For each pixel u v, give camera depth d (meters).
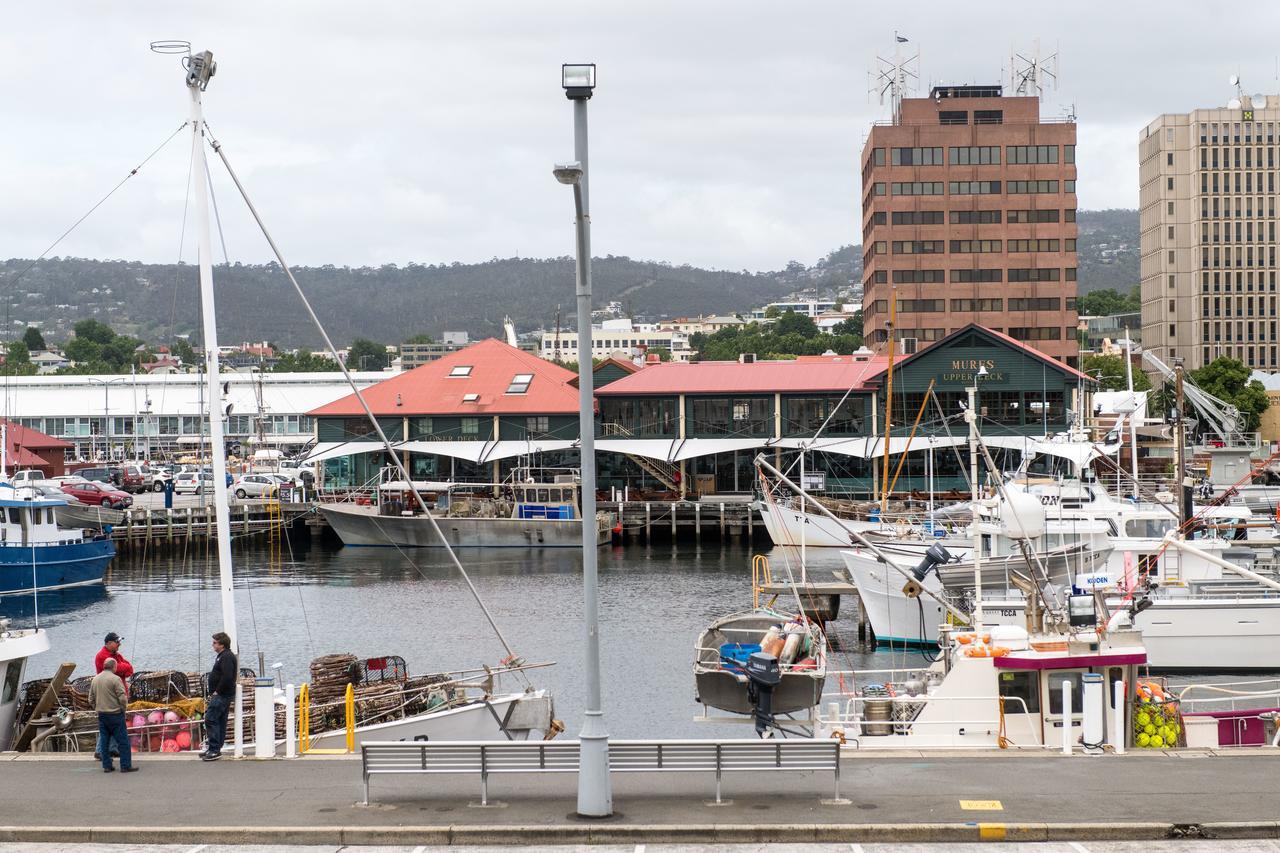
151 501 116.56
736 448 112.06
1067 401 110.50
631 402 116.44
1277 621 50.94
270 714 28.66
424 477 120.56
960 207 194.12
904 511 92.44
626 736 41.75
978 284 194.12
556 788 25.23
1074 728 30.89
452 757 23.73
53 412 177.12
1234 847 21.52
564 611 69.75
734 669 33.91
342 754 29.03
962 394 111.44
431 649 58.78
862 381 112.12
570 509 105.31
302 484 119.12
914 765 26.92
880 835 22.02
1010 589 56.22
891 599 58.66
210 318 33.91
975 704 31.47
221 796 24.81
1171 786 24.78
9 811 23.77
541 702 36.25
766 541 106.75
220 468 33.53
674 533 107.38
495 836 22.08
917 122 196.25
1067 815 22.78
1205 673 51.09
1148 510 68.56
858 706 35.91
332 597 77.00
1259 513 90.00
